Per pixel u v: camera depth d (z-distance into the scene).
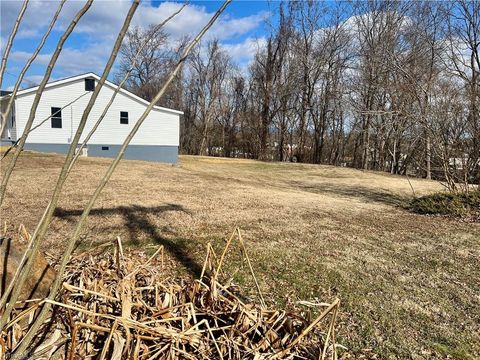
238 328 1.74
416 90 9.90
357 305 3.01
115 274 1.96
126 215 5.41
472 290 3.43
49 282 1.66
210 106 35.88
